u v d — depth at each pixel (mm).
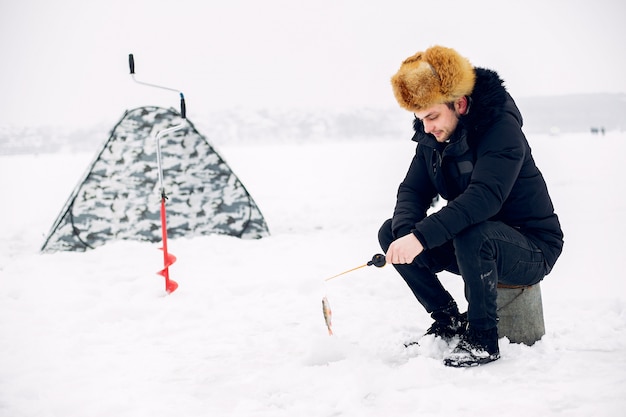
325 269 5352
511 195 3004
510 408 2432
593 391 2537
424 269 3154
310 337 3537
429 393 2566
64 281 4988
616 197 9938
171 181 6691
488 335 2887
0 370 3141
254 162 25844
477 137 2934
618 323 3469
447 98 2834
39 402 2713
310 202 11094
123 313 4164
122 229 6473
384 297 4457
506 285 3076
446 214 2803
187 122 6887
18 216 10930
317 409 2512
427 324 3674
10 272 5344
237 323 3914
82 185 6500
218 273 5219
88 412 2594
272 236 6910
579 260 5543
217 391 2793
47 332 3797
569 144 31734
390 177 17109
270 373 2988
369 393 2654
